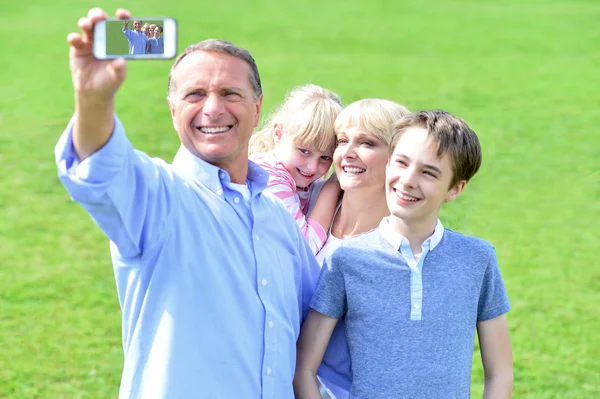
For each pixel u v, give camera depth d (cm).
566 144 1275
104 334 684
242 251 300
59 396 585
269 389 299
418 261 320
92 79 242
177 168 305
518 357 650
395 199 321
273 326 301
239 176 311
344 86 1675
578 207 1002
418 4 2744
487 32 2259
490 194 1043
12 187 1062
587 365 638
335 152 387
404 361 314
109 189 256
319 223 392
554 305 743
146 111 1434
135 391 287
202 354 286
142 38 244
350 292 323
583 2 2703
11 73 1733
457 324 317
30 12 2447
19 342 665
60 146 255
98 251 866
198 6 2612
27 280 787
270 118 457
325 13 2559
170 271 285
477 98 1584
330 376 343
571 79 1736
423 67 1862
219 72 295
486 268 328
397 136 325
